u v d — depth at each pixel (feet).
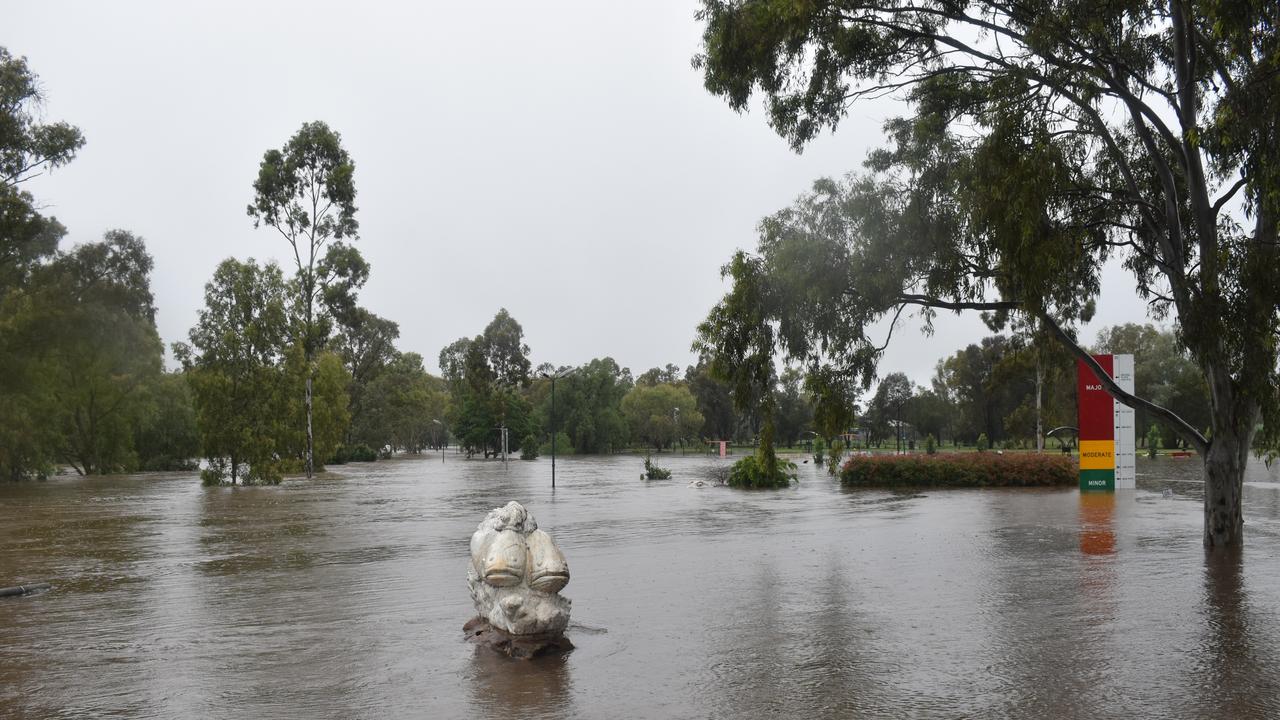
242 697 21.80
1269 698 21.21
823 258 51.83
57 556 53.31
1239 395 47.34
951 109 53.47
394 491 123.65
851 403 56.39
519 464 252.83
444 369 479.82
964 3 47.78
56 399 177.06
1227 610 32.12
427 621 31.42
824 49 50.29
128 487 139.74
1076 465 114.32
